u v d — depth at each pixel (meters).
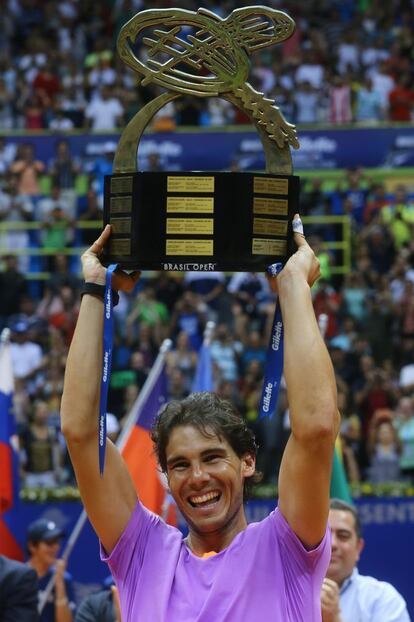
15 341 39.78
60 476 32.81
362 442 33.94
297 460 8.12
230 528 8.46
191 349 39.97
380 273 45.66
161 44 8.60
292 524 8.19
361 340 39.28
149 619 8.22
